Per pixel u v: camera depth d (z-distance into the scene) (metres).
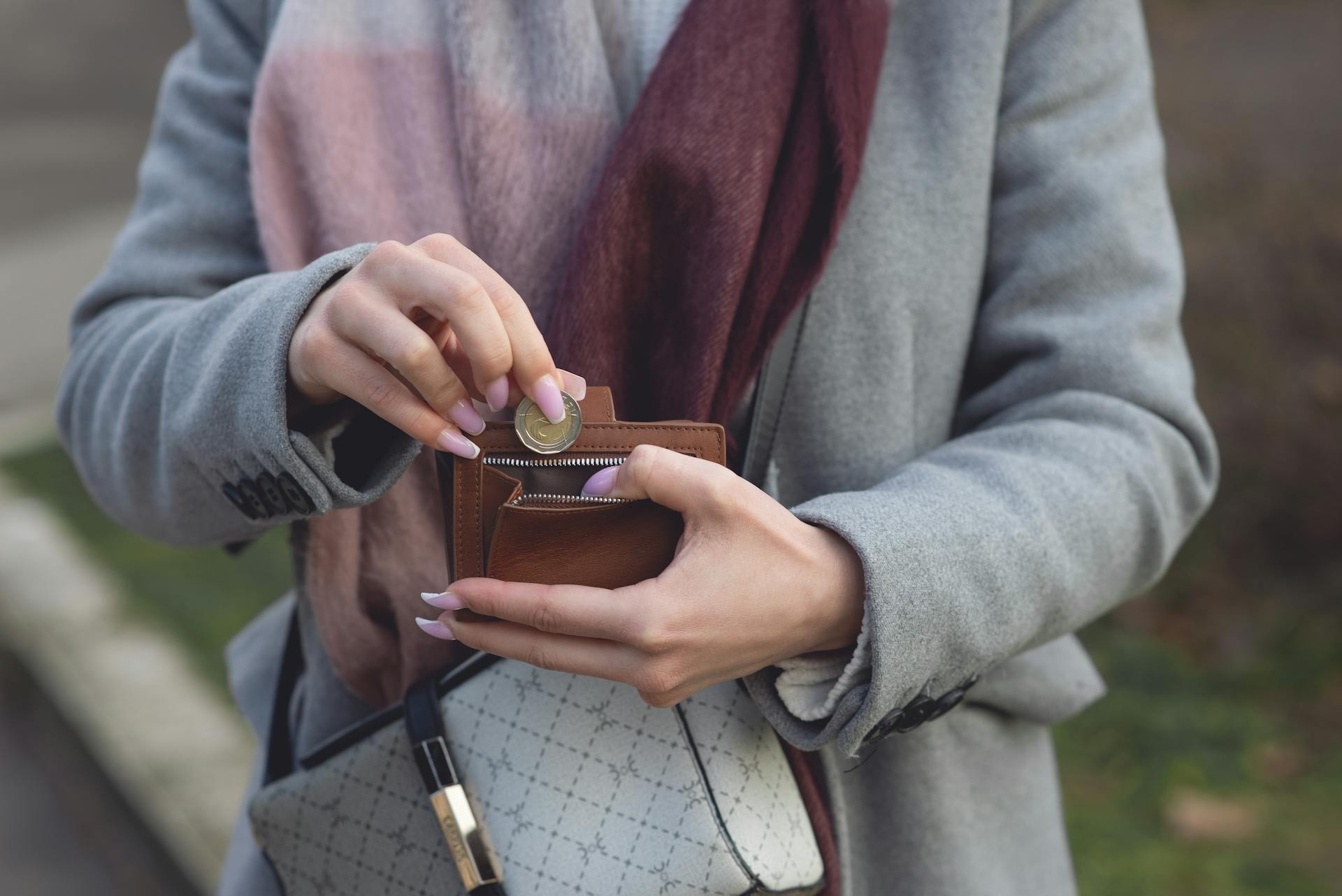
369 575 0.98
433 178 0.97
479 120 0.94
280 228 0.96
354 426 0.83
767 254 0.91
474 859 0.88
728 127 0.90
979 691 1.03
